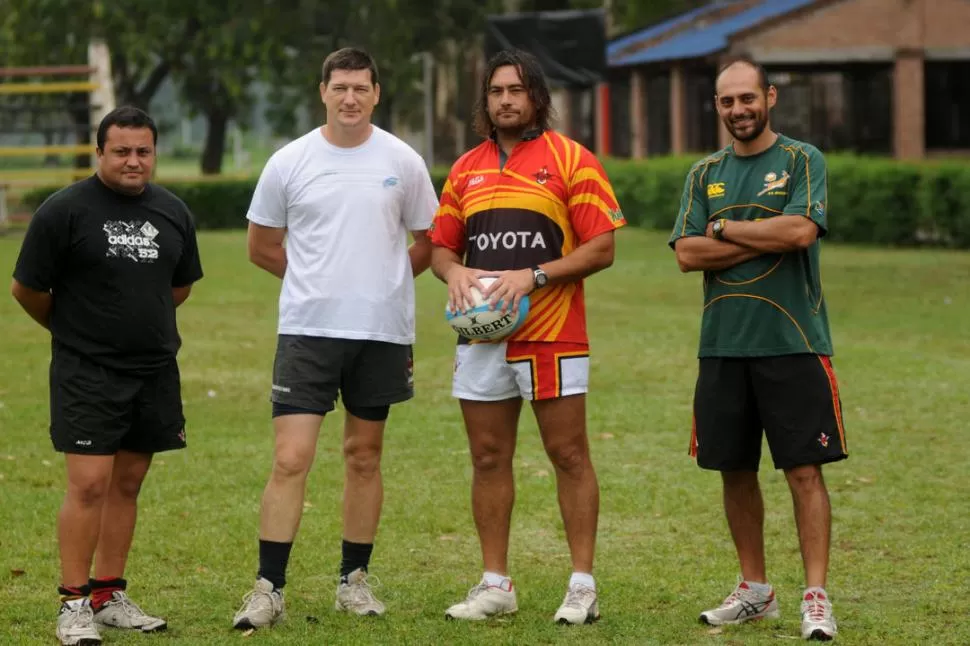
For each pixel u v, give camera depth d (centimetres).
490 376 820
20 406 1539
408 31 6038
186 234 823
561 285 813
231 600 865
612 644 768
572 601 813
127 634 792
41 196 4622
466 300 801
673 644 770
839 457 792
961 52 4631
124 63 6506
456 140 6538
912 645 767
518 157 820
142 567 946
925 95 5225
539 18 4606
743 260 797
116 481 815
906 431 1404
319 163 833
